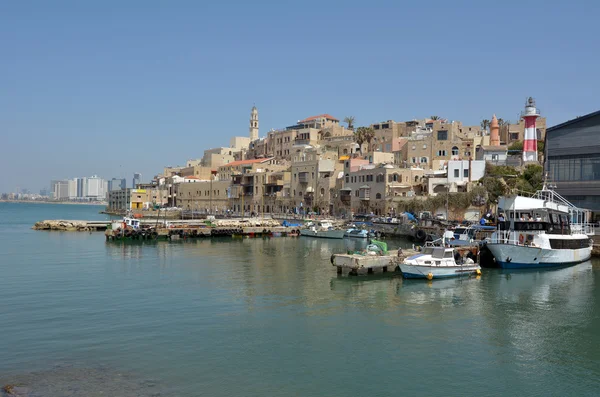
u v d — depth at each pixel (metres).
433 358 27.48
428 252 51.50
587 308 38.47
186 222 112.88
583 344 30.14
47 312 35.31
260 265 58.22
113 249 74.62
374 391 23.36
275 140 193.25
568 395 23.39
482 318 35.34
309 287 44.94
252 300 39.66
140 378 23.92
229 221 116.38
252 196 166.25
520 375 25.47
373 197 118.44
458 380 24.75
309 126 192.38
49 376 23.86
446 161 123.44
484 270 54.84
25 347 27.84
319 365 26.17
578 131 72.56
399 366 26.27
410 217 95.75
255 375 24.72
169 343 28.97
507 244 54.28
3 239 90.56
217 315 35.03
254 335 30.72
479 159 117.81
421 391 23.48
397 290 43.97
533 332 32.31
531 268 55.81
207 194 190.75
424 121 167.88
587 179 71.62
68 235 100.31
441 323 33.97
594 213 70.94
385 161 137.25
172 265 57.84
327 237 97.44
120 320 33.47
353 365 26.28
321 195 138.38
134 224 95.00
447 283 47.38
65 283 46.06
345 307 37.81
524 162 104.81
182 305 37.78
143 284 45.84
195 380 23.91
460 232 70.06
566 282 48.56
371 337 30.75
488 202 94.69
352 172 127.12
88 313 35.12
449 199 99.56
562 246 57.56
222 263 59.78
